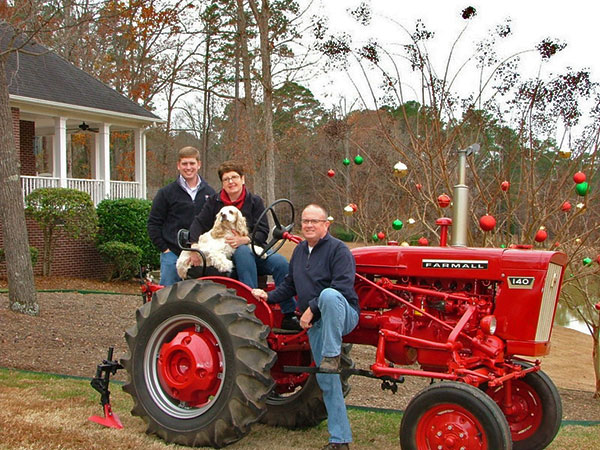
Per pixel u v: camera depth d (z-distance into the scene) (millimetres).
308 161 26422
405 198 10102
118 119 17953
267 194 16438
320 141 23703
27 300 9617
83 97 17062
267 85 16266
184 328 4445
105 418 4555
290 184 32312
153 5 15883
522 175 7906
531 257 4027
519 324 4023
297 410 4812
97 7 11352
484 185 8672
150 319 4402
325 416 4801
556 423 4363
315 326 4137
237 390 3977
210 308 4145
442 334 4246
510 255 4074
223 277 4555
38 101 15383
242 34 18156
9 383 5793
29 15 9094
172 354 4328
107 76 30016
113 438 4148
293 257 4375
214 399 4113
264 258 4820
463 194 4387
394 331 4297
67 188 14578
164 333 4422
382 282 4355
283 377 4961
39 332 8594
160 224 5797
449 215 9227
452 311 4234
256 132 24656
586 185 5820
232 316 4078
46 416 4598
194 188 5789
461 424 3660
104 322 9961
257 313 4504
